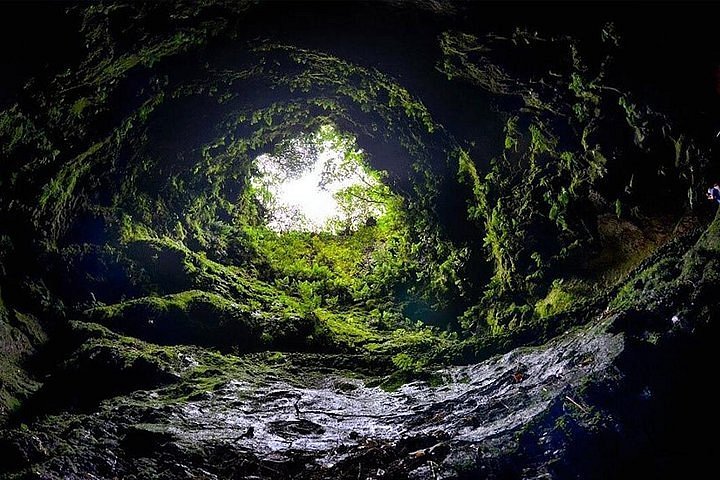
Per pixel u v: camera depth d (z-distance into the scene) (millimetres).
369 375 6695
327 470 3686
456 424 4184
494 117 6727
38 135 5598
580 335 5027
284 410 5047
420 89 6984
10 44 4363
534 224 7008
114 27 5047
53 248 6914
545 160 6617
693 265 4359
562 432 3447
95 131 6352
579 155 6059
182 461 3789
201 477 3633
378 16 5824
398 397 5461
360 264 10953
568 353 4613
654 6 4238
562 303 6484
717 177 4895
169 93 6906
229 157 9344
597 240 6371
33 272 6648
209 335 7340
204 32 5965
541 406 3832
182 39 5906
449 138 7582
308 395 5613
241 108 7996
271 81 7477
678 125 4914
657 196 5566
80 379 5617
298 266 10609
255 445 4105
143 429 4102
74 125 5961
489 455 3457
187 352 6723
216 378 5965
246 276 9578
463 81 6453
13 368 5691
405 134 8297
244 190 10594
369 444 4023
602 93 5266
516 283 7418
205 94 7344
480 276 8336
